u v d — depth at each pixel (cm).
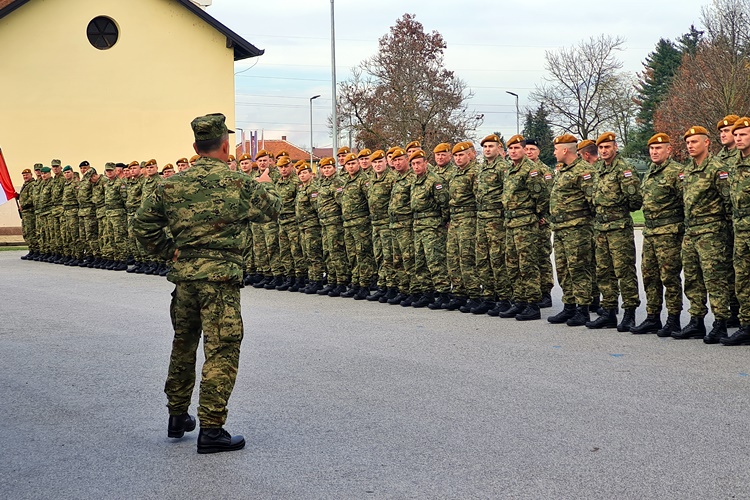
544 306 1162
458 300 1141
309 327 1020
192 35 2934
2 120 2703
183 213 552
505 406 636
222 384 552
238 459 537
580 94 5797
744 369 741
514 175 1027
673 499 451
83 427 619
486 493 466
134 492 485
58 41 2766
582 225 972
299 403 663
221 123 568
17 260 2186
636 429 572
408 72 4712
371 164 1258
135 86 2873
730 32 4212
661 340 887
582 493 462
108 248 1888
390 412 630
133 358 852
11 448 573
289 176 1407
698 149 847
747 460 507
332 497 467
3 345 935
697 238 853
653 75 7081
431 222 1143
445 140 4684
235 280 555
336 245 1314
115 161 2859
